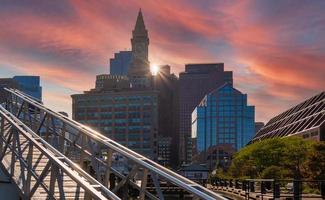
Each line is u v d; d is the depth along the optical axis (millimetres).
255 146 90125
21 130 18984
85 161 30734
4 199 20750
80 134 22031
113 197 12766
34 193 18484
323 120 124125
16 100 34781
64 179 21688
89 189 12133
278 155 82438
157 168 15930
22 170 19172
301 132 132875
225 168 144000
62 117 24312
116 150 18188
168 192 48531
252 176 83625
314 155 61875
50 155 15484
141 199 16344
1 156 22016
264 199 27469
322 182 23125
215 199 12680
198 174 133375
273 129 184750
